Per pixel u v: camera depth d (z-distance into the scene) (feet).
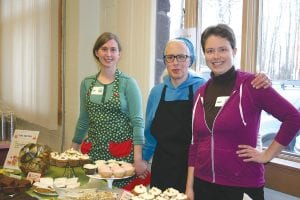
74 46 12.07
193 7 8.60
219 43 5.16
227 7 7.97
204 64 8.42
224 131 5.07
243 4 7.34
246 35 7.30
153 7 9.69
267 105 4.88
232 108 5.02
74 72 12.12
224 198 5.13
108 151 7.22
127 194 5.27
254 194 5.00
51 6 13.12
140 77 9.96
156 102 6.86
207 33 5.32
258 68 7.33
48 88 13.56
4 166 6.99
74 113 12.23
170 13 9.63
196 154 5.67
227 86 5.26
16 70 16.42
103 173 5.85
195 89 6.48
